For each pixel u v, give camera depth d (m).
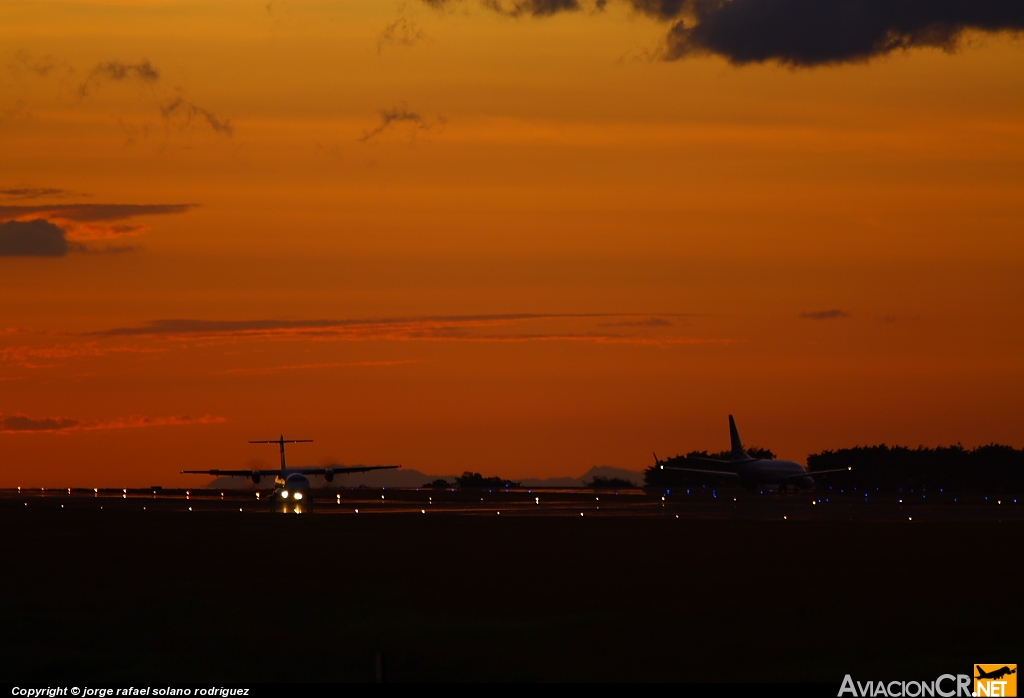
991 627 48.97
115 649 45.59
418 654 44.28
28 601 57.28
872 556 75.69
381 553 79.75
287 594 59.09
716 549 81.00
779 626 49.31
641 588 60.41
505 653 44.44
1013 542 86.00
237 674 41.56
